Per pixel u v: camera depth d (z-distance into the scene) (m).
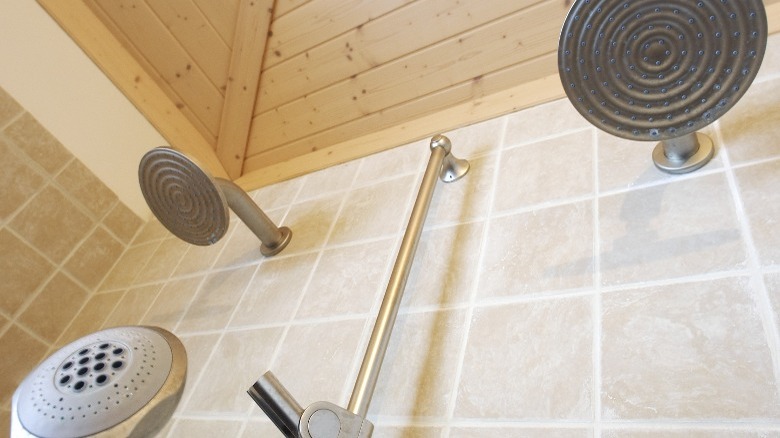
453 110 1.17
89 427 0.38
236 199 1.01
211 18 1.31
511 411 0.60
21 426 0.38
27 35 1.28
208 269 1.16
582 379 0.58
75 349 0.43
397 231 0.93
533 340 0.64
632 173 0.75
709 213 0.64
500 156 0.94
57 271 1.28
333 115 1.35
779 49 0.78
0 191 1.22
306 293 0.93
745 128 0.69
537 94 1.03
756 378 0.50
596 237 0.70
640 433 0.52
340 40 1.24
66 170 1.32
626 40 0.58
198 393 0.88
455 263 0.79
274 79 1.36
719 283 0.57
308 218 1.12
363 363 0.63
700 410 0.50
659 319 0.58
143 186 0.95
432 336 0.72
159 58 1.43
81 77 1.36
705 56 0.56
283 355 0.84
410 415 0.66
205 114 1.50
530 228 0.77
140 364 0.42
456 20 1.13
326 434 0.53
